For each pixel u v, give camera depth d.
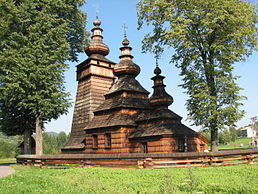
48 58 27.03
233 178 12.84
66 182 12.92
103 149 27.84
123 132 26.23
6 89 25.48
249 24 21.94
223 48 21.67
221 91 22.06
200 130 22.67
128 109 28.23
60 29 28.30
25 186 11.66
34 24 27.52
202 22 21.02
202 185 11.09
